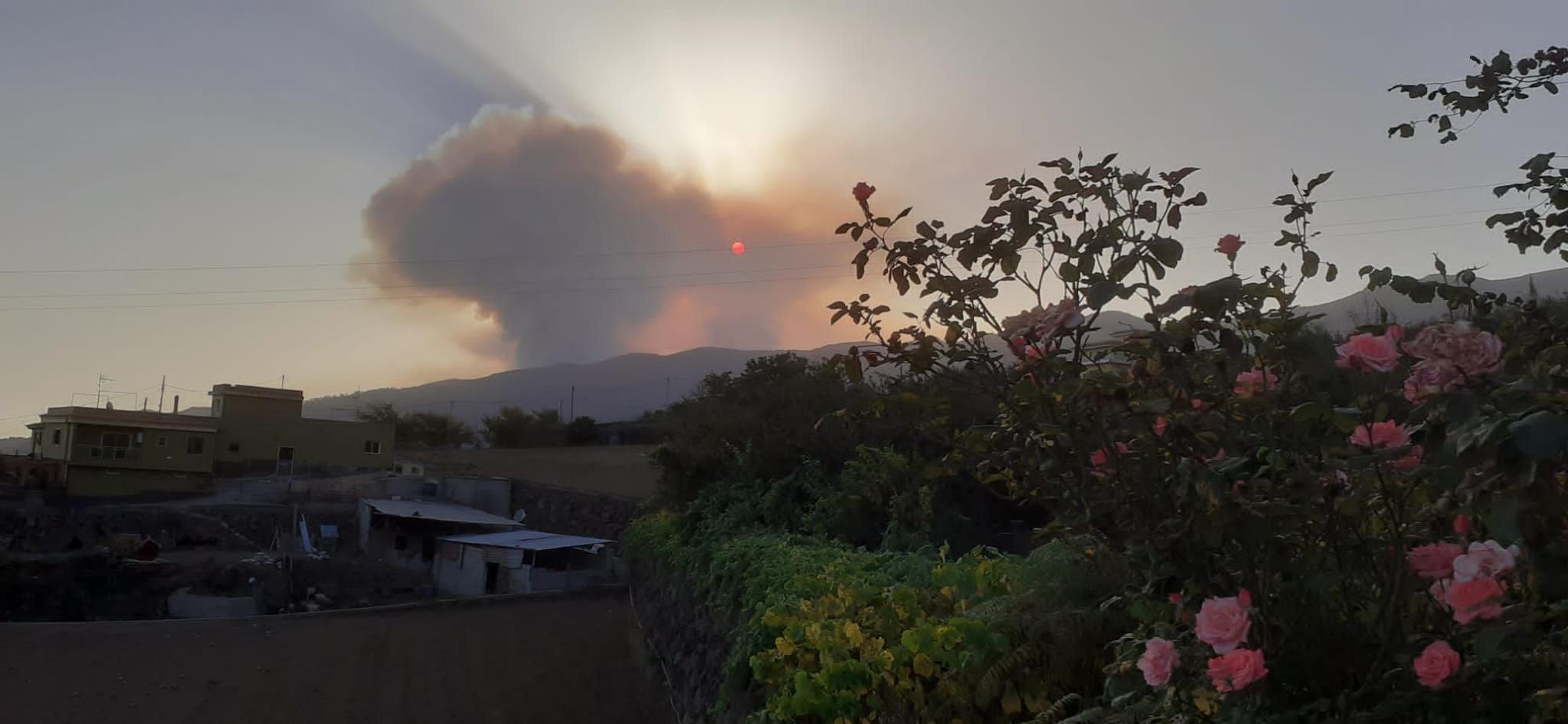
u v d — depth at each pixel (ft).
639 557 56.13
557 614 94.58
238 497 169.68
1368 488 8.04
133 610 116.26
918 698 13.66
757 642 19.02
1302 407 7.55
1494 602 6.61
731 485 40.73
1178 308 8.41
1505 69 12.85
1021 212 9.70
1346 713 7.54
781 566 23.53
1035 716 12.59
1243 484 8.16
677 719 36.22
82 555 119.44
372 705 64.85
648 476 196.65
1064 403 9.04
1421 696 7.32
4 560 113.29
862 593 17.25
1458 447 6.31
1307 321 8.67
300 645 79.36
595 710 58.70
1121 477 8.80
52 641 76.43
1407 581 8.07
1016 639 13.48
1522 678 7.22
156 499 170.50
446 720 61.26
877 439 32.53
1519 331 8.84
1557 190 11.61
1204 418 8.60
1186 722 8.47
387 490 177.06
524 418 263.29
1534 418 5.89
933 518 28.27
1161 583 9.02
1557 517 6.55
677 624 38.29
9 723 58.80
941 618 15.56
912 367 10.37
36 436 191.52
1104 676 12.79
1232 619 7.41
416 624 88.79
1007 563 17.70
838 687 13.80
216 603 120.16
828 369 10.93
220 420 188.24
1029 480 10.09
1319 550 8.39
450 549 139.95
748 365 46.42
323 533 156.46
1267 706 7.93
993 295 10.12
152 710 62.49
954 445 10.74
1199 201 9.70
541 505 180.24
